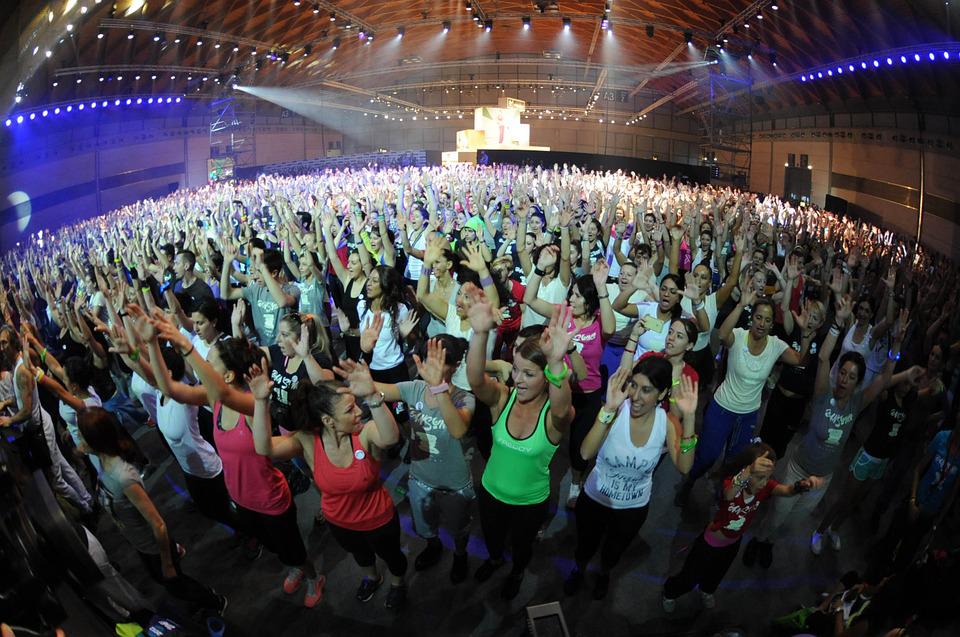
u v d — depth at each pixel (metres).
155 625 3.00
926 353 5.19
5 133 20.09
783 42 24.38
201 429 4.83
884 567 3.23
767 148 35.12
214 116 35.72
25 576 2.30
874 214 23.06
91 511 4.52
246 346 3.63
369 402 3.11
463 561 3.96
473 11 27.36
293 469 4.84
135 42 22.59
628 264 5.09
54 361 4.32
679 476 5.24
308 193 19.47
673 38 30.77
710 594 3.73
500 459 3.40
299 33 30.72
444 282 5.39
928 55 16.44
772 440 4.97
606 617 3.73
